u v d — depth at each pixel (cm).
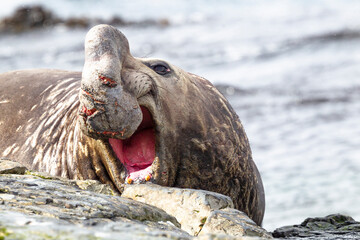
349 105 6034
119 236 1048
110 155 1988
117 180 1997
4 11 13050
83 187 1803
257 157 4628
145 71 2034
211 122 2297
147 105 1966
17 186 1534
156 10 14175
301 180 4022
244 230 1468
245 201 2492
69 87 2672
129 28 12581
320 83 6962
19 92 2772
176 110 2125
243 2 15188
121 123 1781
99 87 1748
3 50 10381
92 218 1345
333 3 13975
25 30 12500
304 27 11050
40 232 1036
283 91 6681
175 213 1642
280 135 5184
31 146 2472
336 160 4428
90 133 1817
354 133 5106
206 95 2394
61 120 2447
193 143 2183
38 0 13712
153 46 10269
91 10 13862
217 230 1484
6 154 2531
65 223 1209
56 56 9619
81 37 11575
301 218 3341
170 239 1070
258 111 6012
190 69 8169
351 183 3903
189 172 2197
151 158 2080
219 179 2300
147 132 2109
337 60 8094
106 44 1833
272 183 4006
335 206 3497
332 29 10300
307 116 5738
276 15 13000
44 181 1642
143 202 1688
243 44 9825
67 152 2286
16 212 1275
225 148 2319
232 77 7494
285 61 8331
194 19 13150
